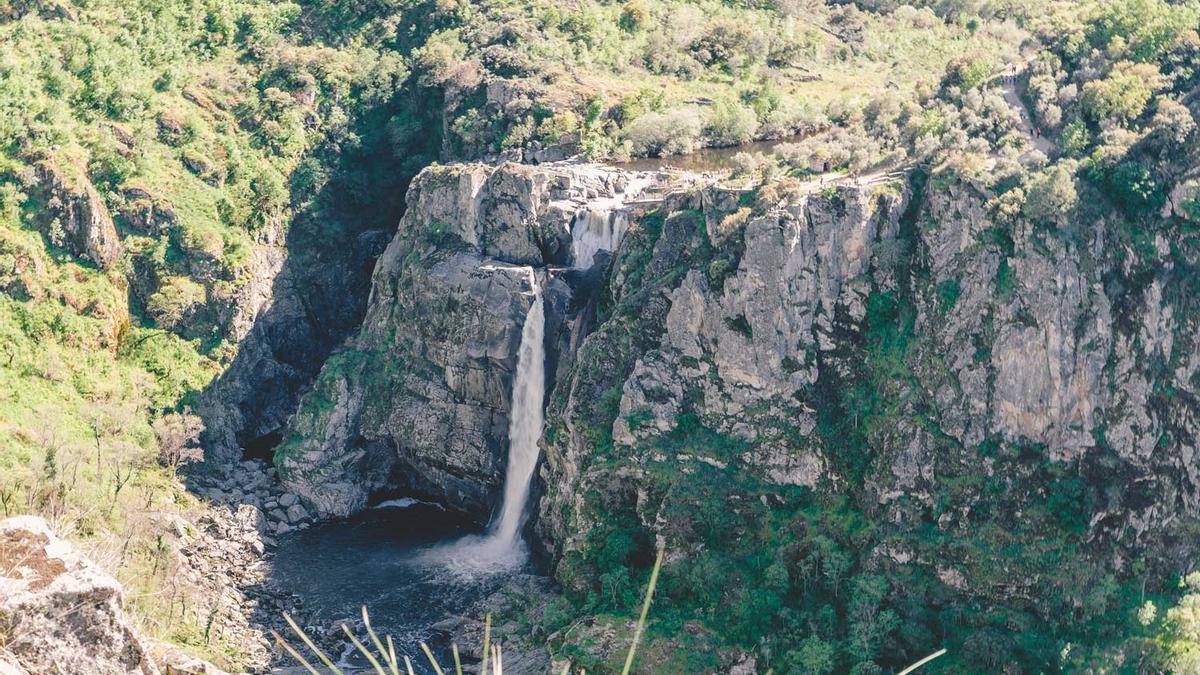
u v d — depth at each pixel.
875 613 138.12
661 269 169.25
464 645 147.50
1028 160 158.50
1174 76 168.12
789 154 181.12
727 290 159.12
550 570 165.25
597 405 164.62
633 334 165.88
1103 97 165.75
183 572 158.25
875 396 153.25
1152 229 148.00
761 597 141.00
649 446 158.12
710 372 160.62
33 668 53.47
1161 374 143.62
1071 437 143.62
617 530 155.88
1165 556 140.00
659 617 141.88
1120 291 145.75
